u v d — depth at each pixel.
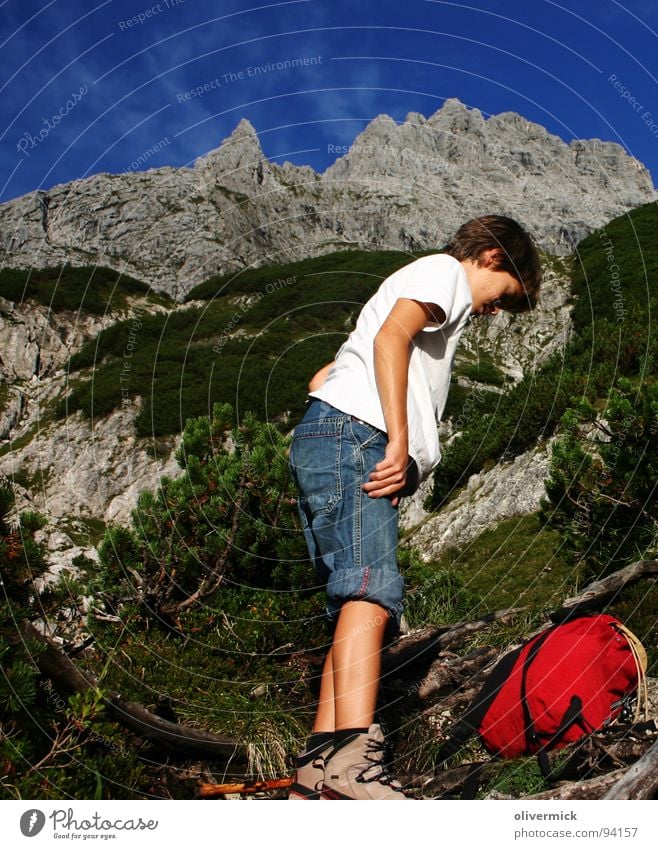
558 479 6.35
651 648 3.53
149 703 2.90
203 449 4.21
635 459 5.84
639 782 1.74
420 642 3.45
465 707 2.82
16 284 44.31
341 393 2.06
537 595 5.46
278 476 3.92
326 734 1.90
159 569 3.78
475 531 16.20
